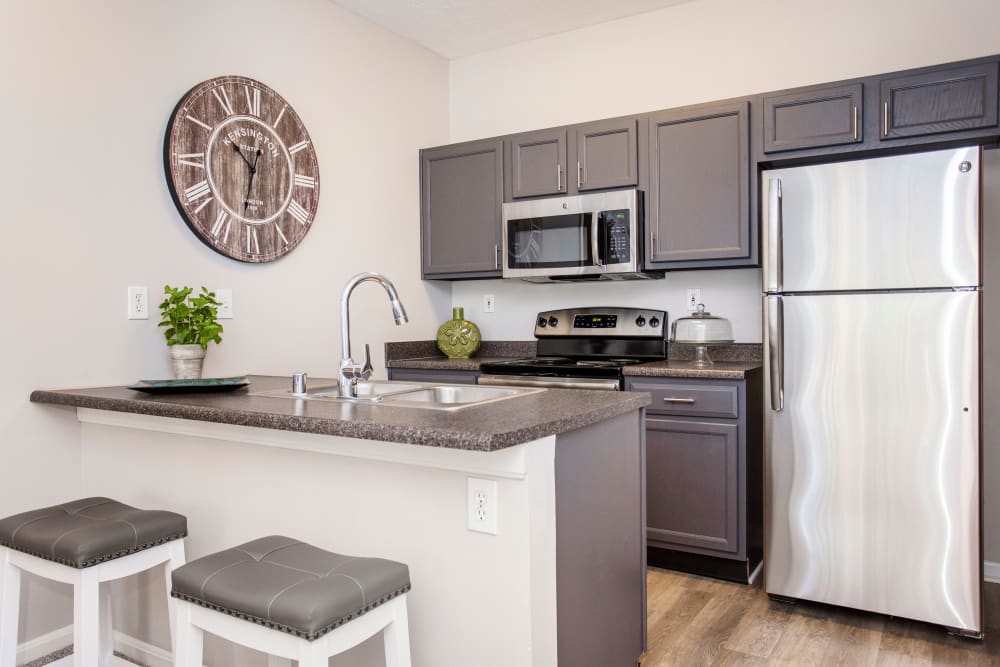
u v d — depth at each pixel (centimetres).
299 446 175
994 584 275
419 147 383
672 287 345
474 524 150
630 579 199
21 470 215
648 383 292
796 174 241
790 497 246
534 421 145
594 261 321
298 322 308
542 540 148
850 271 233
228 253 273
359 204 340
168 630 206
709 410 279
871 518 233
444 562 156
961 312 218
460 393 223
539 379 315
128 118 241
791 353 244
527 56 382
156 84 250
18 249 212
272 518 185
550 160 337
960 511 220
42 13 217
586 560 172
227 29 276
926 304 222
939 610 225
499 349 395
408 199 373
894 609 231
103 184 234
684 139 304
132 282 243
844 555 238
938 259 221
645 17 348
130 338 242
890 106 262
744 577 277
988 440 278
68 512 183
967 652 217
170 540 178
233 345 279
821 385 239
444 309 404
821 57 307
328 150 323
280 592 126
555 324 370
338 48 329
